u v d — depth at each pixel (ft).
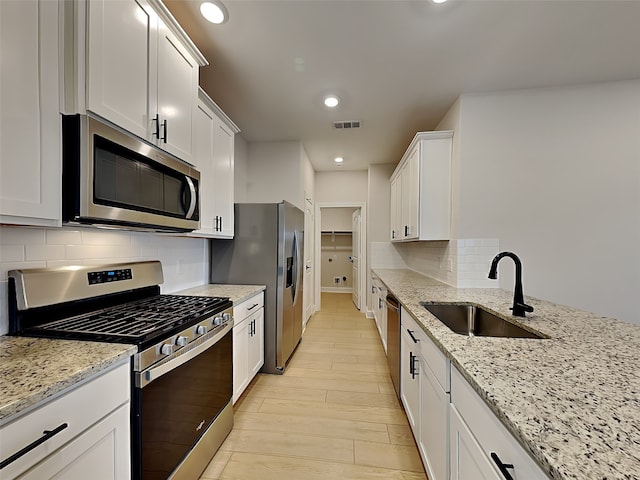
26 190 3.06
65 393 2.72
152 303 5.74
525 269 8.33
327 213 26.30
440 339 4.05
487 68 7.35
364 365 9.94
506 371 3.01
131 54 4.27
